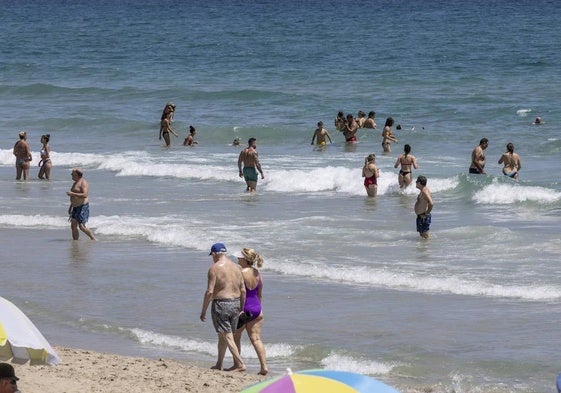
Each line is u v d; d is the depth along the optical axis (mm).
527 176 45375
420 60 113438
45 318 24234
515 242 31234
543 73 96500
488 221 35656
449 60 112938
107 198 41750
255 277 19359
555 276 26844
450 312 23797
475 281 26438
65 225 35875
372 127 59156
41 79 99438
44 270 29047
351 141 56781
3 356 18297
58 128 65625
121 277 27984
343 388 11516
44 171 47062
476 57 116250
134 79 97812
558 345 21094
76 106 76125
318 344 21422
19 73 105875
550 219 35875
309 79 94000
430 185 41875
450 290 25766
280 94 78562
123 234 34000
